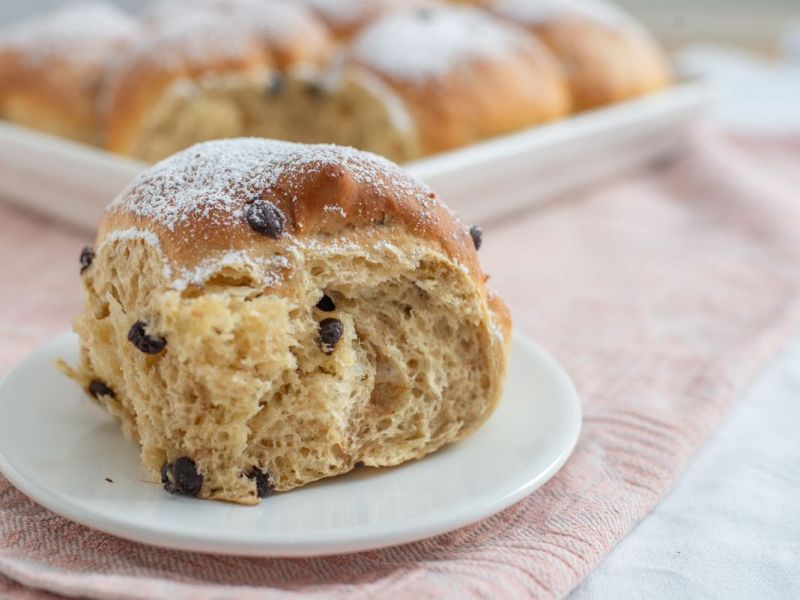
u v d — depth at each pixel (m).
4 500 0.30
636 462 0.33
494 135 0.56
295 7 0.63
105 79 0.58
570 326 0.43
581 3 0.68
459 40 0.57
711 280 0.47
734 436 0.35
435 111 0.53
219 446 0.29
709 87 0.68
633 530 0.31
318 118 0.55
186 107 0.53
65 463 0.30
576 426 0.32
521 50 0.60
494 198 0.53
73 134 0.57
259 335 0.28
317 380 0.30
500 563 0.28
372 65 0.55
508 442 0.31
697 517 0.31
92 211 0.50
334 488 0.29
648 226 0.55
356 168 0.31
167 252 0.29
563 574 0.28
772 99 0.81
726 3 1.08
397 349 0.31
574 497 0.31
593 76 0.63
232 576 0.27
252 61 0.54
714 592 0.28
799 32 1.00
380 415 0.31
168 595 0.26
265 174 0.30
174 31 0.55
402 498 0.29
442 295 0.31
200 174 0.31
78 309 0.42
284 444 0.29
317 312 0.30
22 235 0.50
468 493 0.29
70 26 0.60
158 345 0.29
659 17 1.07
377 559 0.28
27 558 0.28
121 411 0.31
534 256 0.50
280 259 0.29
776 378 0.39
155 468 0.29
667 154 0.66
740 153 0.68
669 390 0.37
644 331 0.42
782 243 0.51
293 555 0.27
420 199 0.31
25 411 0.32
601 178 0.62
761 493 0.32
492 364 0.32
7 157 0.52
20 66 0.58
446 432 0.31
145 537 0.27
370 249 0.30
